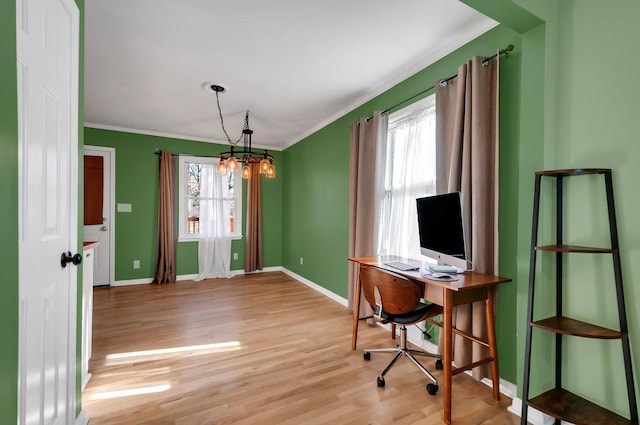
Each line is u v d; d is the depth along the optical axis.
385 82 2.94
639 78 1.37
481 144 1.96
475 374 2.01
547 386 1.65
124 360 2.29
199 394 1.87
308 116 3.98
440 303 1.80
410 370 2.19
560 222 1.63
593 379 1.54
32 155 1.03
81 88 1.51
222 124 4.30
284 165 5.76
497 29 1.99
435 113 2.41
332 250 4.05
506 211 1.95
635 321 1.39
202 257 5.09
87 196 4.40
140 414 1.68
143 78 2.84
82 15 1.51
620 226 1.43
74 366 1.43
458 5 1.87
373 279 2.08
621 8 1.43
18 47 0.92
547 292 1.65
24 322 0.99
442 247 2.01
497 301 1.99
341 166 3.84
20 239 0.96
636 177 1.38
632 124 1.39
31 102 1.02
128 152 4.62
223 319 3.20
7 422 0.84
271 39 2.22
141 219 4.72
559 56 1.66
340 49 2.36
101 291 4.27
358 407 1.76
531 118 1.68
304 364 2.26
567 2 1.63
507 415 1.71
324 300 3.93
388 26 2.08
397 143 2.99
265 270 5.71
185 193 5.01
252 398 1.83
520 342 1.73
